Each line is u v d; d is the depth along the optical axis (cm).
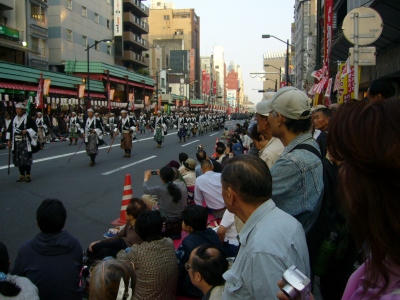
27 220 789
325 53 1546
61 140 2841
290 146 271
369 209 108
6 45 2855
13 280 315
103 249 502
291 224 199
